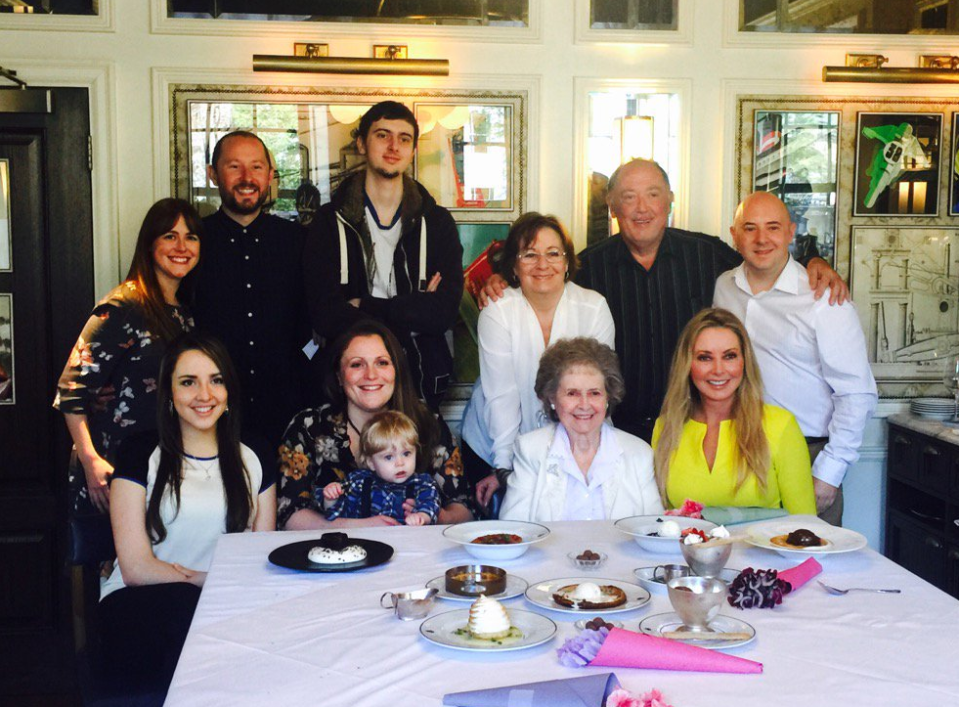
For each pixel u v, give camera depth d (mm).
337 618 1766
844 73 3826
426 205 3508
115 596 2334
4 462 3762
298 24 3730
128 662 2252
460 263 3529
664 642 1531
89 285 3734
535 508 2686
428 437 2850
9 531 3779
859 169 3980
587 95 3863
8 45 3633
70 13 3656
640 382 3680
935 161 4004
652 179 3496
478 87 3811
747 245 3252
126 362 3148
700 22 3883
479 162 3840
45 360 3744
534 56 3840
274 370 3494
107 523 2459
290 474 2789
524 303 3334
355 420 2844
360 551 2094
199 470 2539
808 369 3277
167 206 3207
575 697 1359
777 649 1597
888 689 1437
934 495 3641
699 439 2734
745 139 3926
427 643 1636
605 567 2084
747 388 2701
